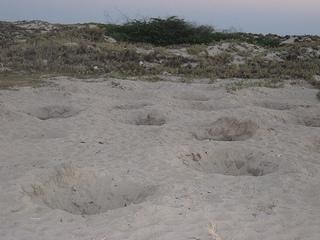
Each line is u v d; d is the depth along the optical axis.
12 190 7.33
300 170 8.48
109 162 8.73
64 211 6.91
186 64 20.88
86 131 10.95
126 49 21.92
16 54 20.41
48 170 8.11
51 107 13.42
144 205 6.88
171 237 6.04
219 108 13.81
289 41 26.70
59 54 20.64
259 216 6.65
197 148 9.64
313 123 12.64
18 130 11.12
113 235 6.10
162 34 26.22
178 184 7.70
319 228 6.39
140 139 10.34
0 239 6.01
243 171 9.21
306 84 17.66
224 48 23.56
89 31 25.56
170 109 13.12
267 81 17.67
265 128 11.23
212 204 6.97
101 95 15.07
